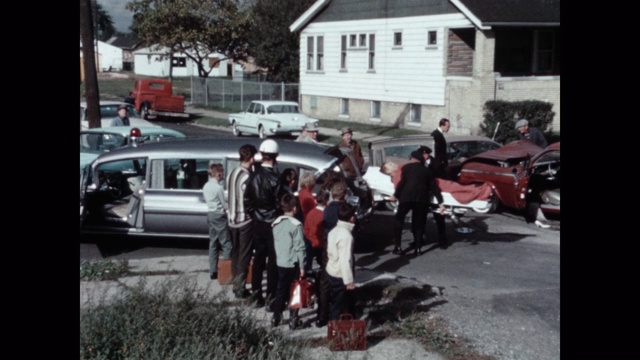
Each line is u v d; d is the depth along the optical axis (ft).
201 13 162.91
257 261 30.22
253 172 30.45
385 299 32.01
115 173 44.68
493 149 55.01
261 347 21.86
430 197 41.34
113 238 43.80
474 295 32.99
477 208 41.50
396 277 34.86
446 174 47.09
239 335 22.49
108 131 54.80
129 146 42.14
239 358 20.86
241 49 167.22
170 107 133.80
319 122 120.57
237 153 40.45
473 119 93.91
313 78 129.39
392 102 110.93
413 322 28.58
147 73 313.94
